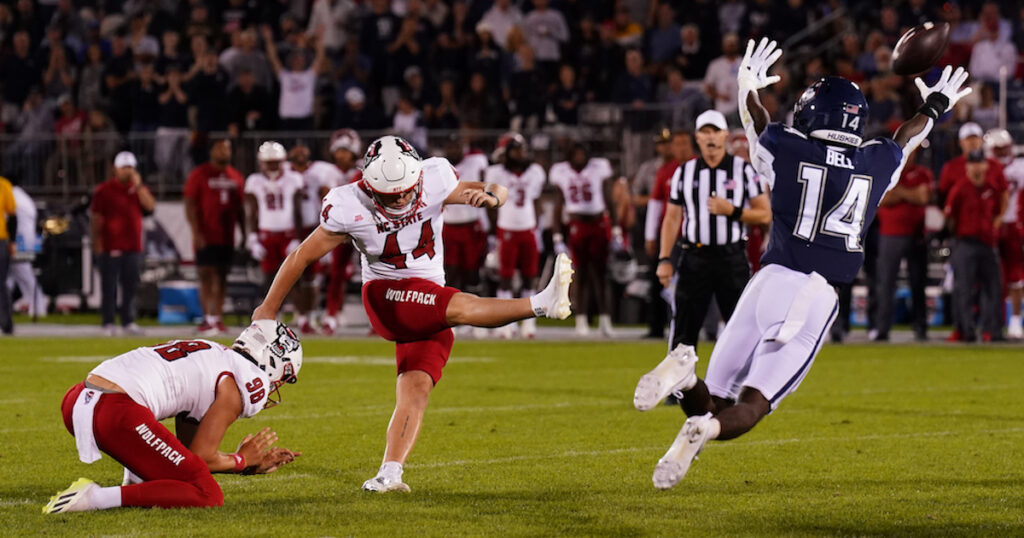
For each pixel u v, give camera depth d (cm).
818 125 1917
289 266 1989
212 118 7231
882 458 2391
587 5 8062
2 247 5534
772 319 1859
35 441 2612
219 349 1892
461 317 1991
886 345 5100
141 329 5591
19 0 8462
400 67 7525
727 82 6962
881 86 6512
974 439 2638
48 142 7300
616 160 6894
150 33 8038
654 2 7762
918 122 2000
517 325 5875
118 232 5456
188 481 1838
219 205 5478
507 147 5353
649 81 7319
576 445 2567
